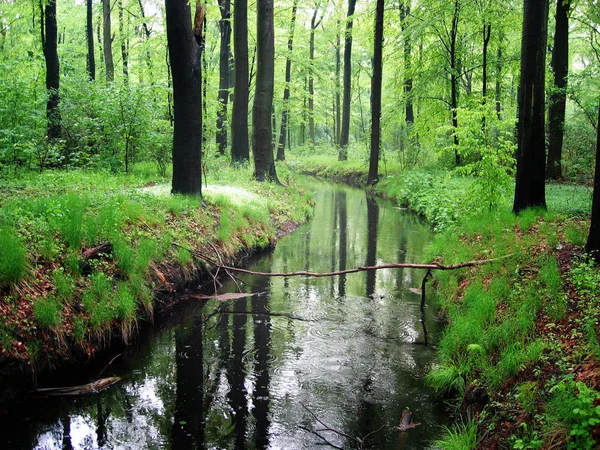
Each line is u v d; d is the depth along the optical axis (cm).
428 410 563
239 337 767
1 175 1199
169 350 719
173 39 1098
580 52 2888
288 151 5062
